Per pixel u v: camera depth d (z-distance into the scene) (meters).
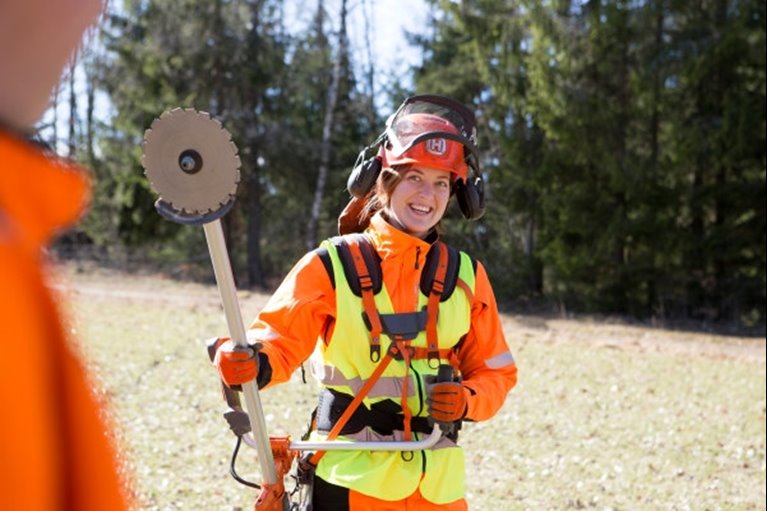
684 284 24.72
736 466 8.56
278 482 2.94
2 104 0.77
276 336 2.98
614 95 25.23
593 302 25.55
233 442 8.17
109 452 0.83
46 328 0.76
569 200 25.28
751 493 7.65
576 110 24.47
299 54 28.66
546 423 9.97
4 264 0.73
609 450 8.92
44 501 0.73
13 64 0.77
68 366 0.79
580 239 26.12
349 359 3.04
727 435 9.82
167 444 7.91
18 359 0.72
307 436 3.23
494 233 27.33
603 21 24.55
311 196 28.86
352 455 3.01
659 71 24.33
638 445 9.19
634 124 25.44
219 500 6.49
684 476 8.09
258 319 3.04
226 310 2.65
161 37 27.30
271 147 27.64
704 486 7.78
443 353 3.10
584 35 24.69
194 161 2.00
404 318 3.04
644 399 11.86
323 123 30.20
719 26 23.81
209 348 2.96
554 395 11.77
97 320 16.52
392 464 2.98
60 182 0.79
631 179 24.45
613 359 15.52
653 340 18.67
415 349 3.05
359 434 3.03
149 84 27.62
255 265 28.66
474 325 3.24
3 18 0.76
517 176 26.38
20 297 0.73
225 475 7.13
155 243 29.67
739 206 24.38
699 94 24.33
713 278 24.84
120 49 27.56
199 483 6.88
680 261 24.73
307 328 3.03
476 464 8.11
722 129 23.48
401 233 3.06
